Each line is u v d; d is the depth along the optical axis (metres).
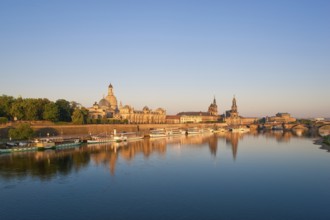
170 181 105.00
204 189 95.62
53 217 73.25
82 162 137.38
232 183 102.81
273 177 111.19
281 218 73.25
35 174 112.56
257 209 78.81
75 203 82.50
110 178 108.31
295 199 86.44
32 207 79.44
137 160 144.75
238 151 180.50
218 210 77.94
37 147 178.00
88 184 100.19
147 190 94.38
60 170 119.81
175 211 77.19
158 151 178.88
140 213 75.88
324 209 78.88
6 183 100.62
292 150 185.88
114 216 73.94
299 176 112.94
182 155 162.50
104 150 181.50
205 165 133.25
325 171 121.38
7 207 79.38
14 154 160.62
